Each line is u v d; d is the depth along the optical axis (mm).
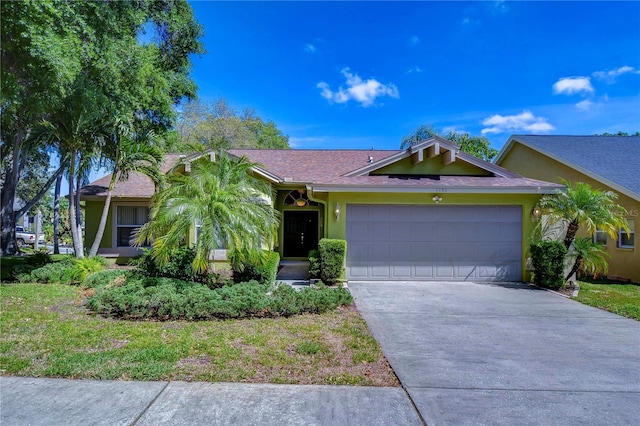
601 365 4492
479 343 5258
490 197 10703
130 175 15531
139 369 4039
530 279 10594
